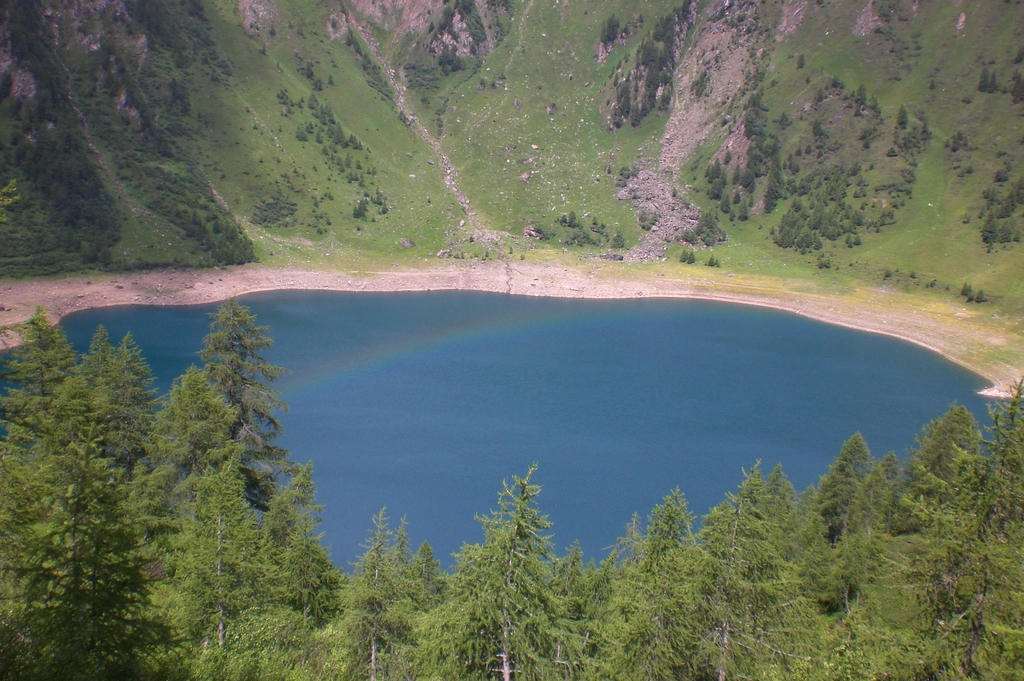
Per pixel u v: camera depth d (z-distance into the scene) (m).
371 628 29.33
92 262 168.88
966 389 120.00
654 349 140.75
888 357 138.88
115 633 20.86
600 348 140.50
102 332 46.88
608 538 63.50
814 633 25.39
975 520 20.53
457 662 23.38
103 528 20.80
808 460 84.75
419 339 144.25
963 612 20.56
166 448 36.75
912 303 168.25
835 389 117.06
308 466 43.53
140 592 21.61
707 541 25.31
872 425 99.31
